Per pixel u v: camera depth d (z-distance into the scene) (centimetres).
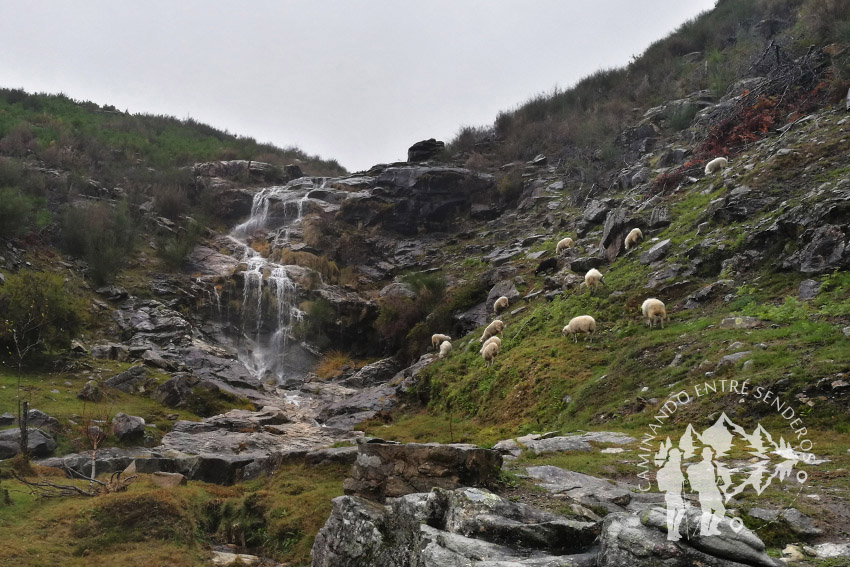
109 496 916
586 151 3584
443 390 1931
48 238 2977
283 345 3017
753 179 1845
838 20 2675
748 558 473
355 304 3105
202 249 3488
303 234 3750
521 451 955
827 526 562
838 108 2067
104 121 5184
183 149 4797
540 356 1648
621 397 1231
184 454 1451
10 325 2003
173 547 841
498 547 571
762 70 3030
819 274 1371
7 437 1396
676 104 3347
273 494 1021
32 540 796
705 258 1684
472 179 3859
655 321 1497
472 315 2584
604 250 2205
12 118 4372
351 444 1478
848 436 834
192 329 2809
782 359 1052
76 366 2086
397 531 648
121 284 2880
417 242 3656
